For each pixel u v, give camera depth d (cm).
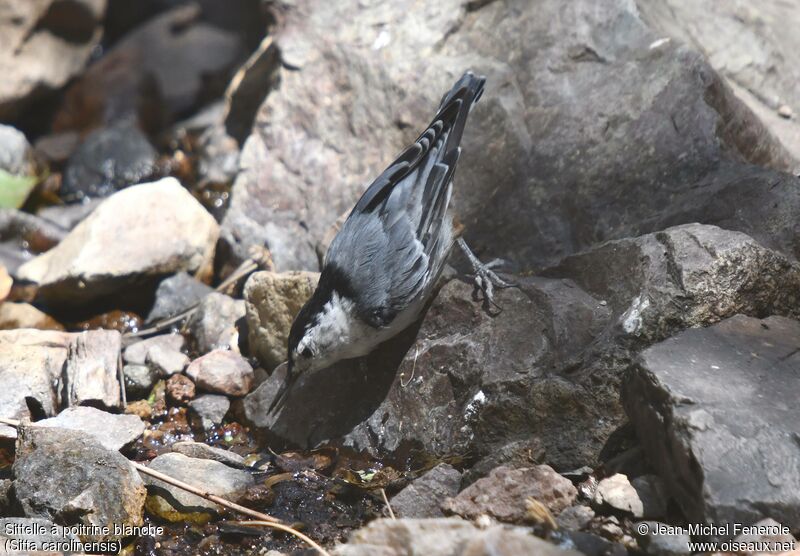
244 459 930
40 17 1512
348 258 890
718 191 920
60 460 823
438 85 1128
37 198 1381
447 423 875
